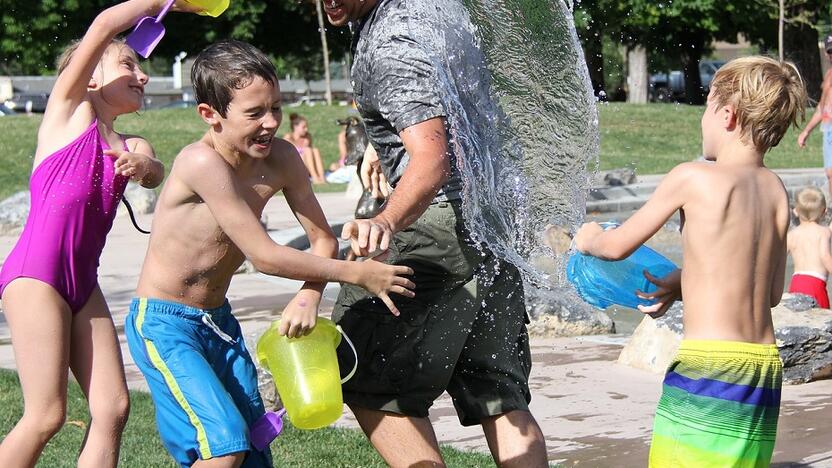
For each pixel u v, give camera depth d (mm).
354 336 6559
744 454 5801
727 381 5793
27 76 82250
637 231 6109
